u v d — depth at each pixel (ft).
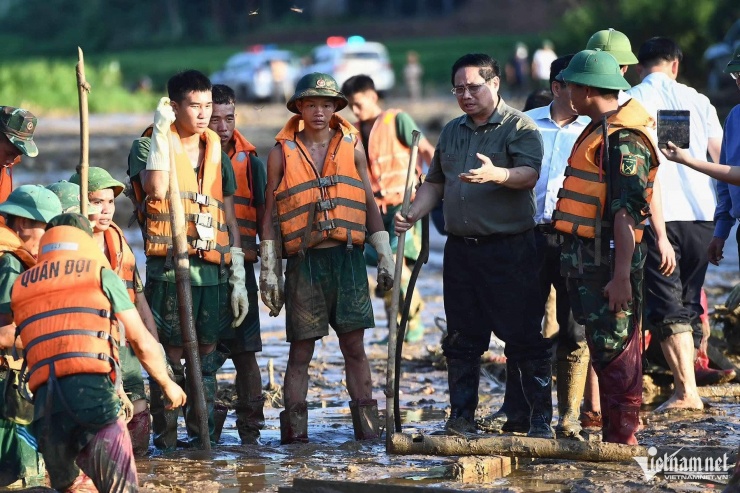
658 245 46.68
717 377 56.85
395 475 40.83
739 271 95.35
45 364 34.73
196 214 45.62
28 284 35.50
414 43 503.61
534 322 46.47
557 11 492.95
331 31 567.18
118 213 138.00
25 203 39.55
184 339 44.83
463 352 47.21
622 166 40.34
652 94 52.08
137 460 43.88
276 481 40.37
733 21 227.61
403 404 56.24
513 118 45.42
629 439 42.04
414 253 68.69
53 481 35.78
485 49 446.19
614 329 41.52
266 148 193.47
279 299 47.34
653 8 232.12
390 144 65.41
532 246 46.34
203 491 38.81
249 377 49.73
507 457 41.29
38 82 333.83
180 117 45.55
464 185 45.65
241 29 605.73
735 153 49.96
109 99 343.46
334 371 64.23
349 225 47.06
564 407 48.14
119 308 35.40
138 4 654.94
